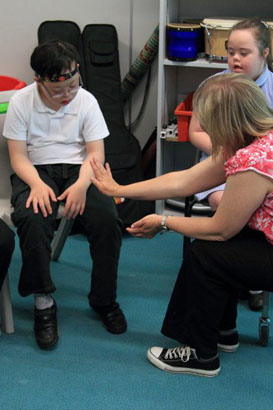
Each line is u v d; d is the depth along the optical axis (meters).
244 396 2.00
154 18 3.27
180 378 2.09
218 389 2.04
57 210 2.29
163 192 2.20
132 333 2.34
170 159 3.39
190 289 1.99
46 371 2.12
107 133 2.39
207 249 1.95
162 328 2.15
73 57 2.16
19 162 2.33
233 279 1.96
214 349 2.07
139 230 2.15
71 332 2.34
